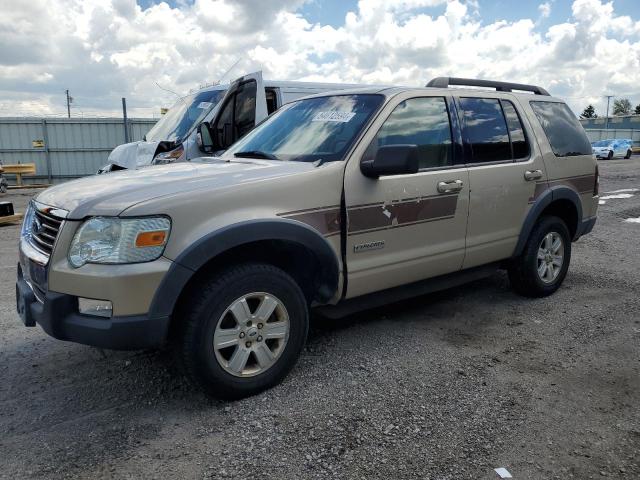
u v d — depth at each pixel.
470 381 3.55
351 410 3.19
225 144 7.98
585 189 5.48
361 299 3.96
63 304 2.96
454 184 4.19
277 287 3.33
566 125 5.43
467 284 5.75
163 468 2.68
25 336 4.40
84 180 3.62
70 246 2.96
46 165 22.92
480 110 4.62
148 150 8.27
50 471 2.66
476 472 2.63
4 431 3.03
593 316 4.76
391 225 3.86
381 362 3.84
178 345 3.11
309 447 2.83
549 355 3.96
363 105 4.05
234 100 8.24
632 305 5.04
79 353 4.06
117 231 2.88
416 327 4.53
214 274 3.15
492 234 4.59
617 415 3.13
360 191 3.67
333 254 3.55
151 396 3.41
